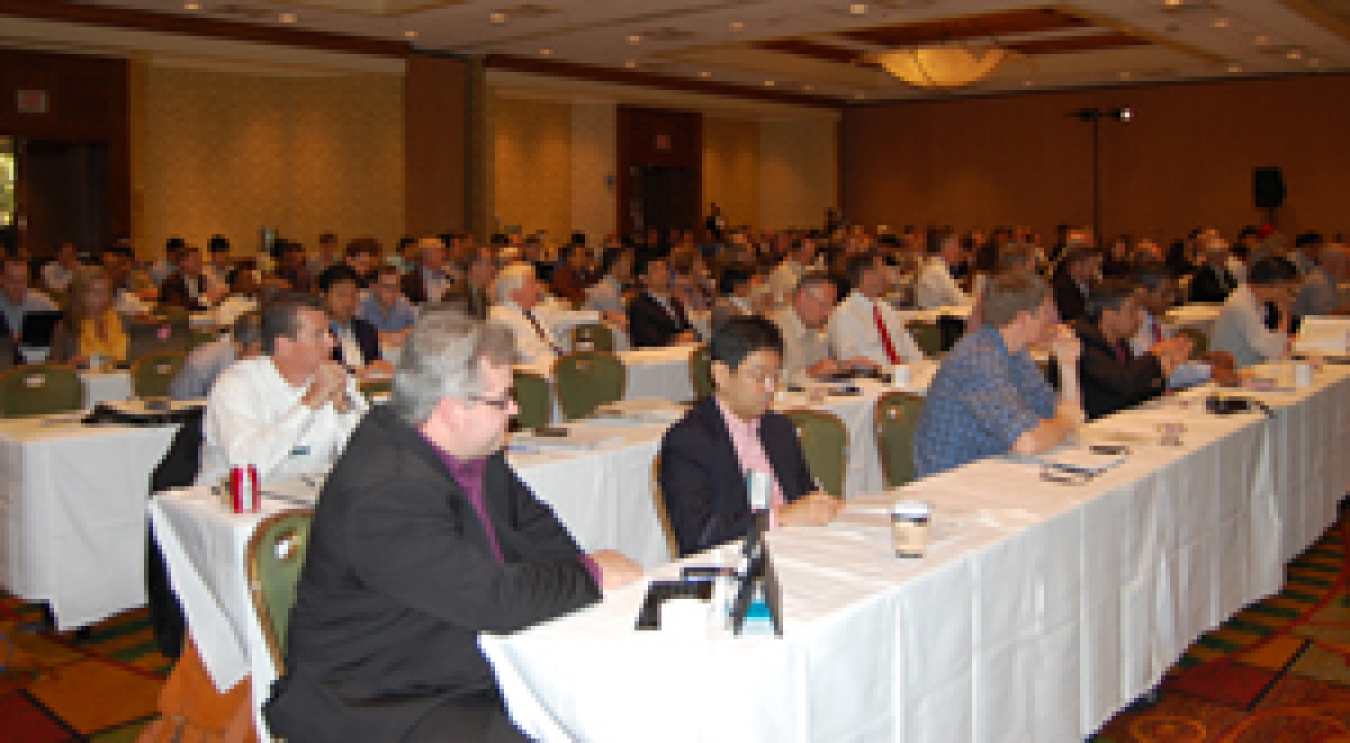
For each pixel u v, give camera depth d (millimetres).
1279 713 3463
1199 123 18328
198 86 13812
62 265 11430
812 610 2049
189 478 3457
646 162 18438
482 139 14875
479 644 2006
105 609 4125
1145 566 3223
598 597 2092
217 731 2867
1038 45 17016
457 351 1998
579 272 11859
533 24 12320
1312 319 6367
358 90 14156
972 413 3467
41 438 3973
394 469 1953
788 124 21406
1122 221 19125
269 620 2371
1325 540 5398
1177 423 3959
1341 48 14547
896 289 12305
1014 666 2590
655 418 4504
